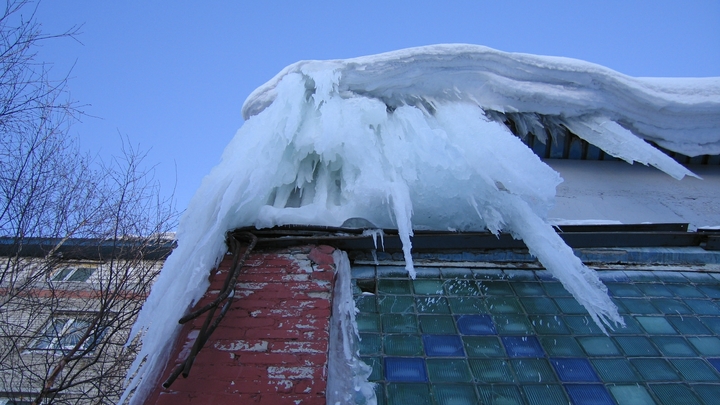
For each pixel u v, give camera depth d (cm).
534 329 329
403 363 298
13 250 655
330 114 405
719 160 568
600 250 406
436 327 327
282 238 356
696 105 497
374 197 368
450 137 418
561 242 355
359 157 387
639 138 486
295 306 308
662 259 404
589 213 457
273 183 387
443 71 476
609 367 302
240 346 281
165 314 288
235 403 253
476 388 283
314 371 268
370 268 377
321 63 446
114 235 678
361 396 277
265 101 465
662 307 357
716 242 407
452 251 391
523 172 374
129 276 670
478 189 376
